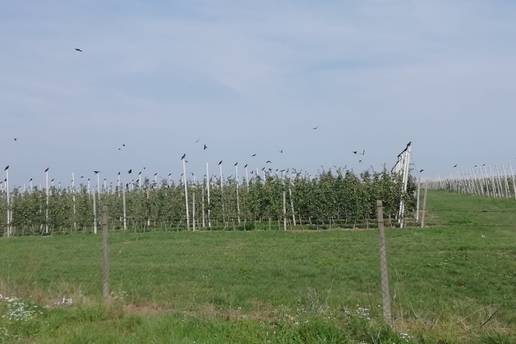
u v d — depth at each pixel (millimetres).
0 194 41594
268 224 36156
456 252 18094
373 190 32469
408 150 32719
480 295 11523
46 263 19125
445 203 49594
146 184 40531
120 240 28688
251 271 15648
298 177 34969
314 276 14562
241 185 37594
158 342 7637
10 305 9898
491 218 33312
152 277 15039
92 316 9445
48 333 8453
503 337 7355
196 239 27484
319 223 34281
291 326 7816
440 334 7516
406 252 18656
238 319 8914
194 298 11625
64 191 42094
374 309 9430
